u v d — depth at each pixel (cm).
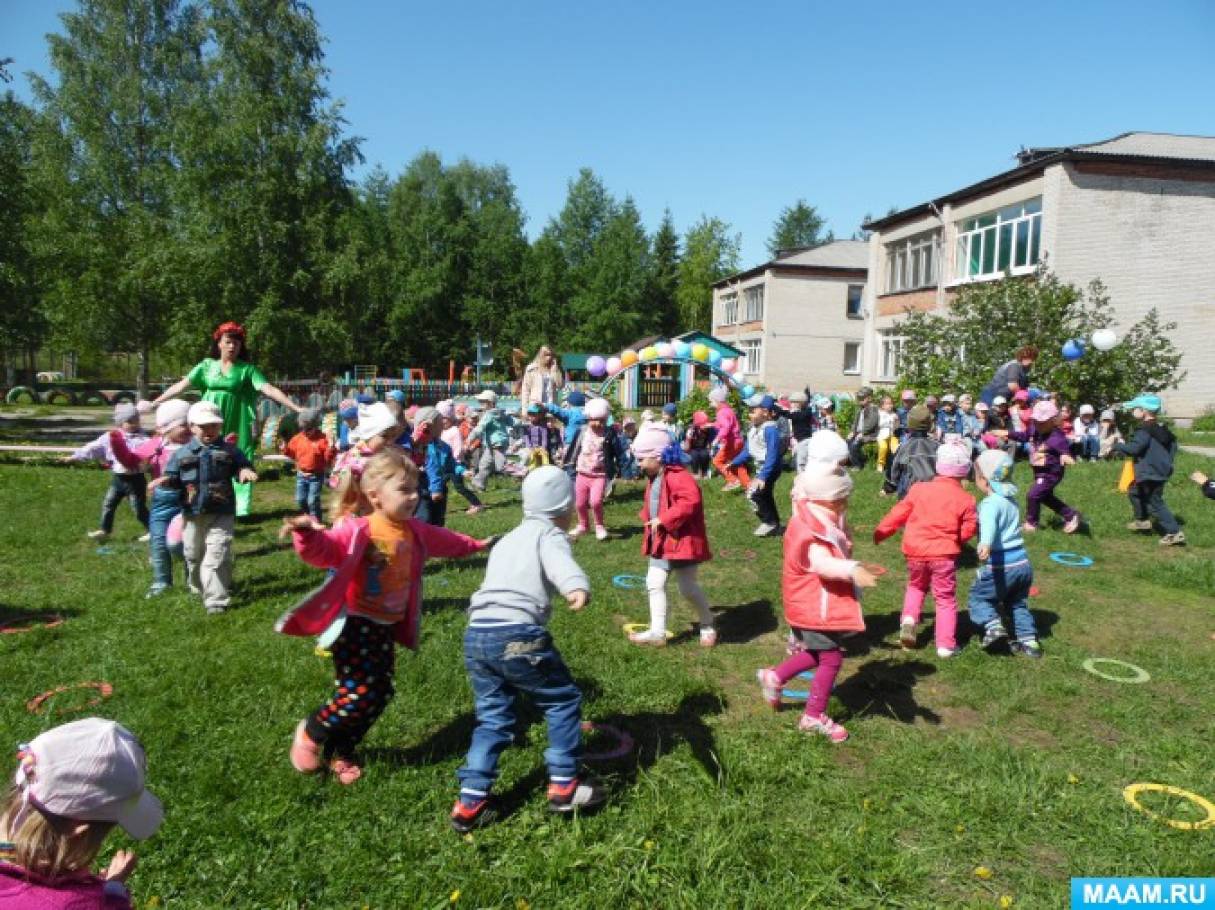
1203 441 2122
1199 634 628
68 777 181
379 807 362
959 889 320
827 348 4638
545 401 1305
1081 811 370
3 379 5266
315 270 3503
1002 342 1850
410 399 3650
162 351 3781
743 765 399
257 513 1117
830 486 448
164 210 3756
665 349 2172
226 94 3475
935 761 417
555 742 355
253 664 517
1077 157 2366
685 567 577
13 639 569
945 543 566
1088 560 836
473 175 7856
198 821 348
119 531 987
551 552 368
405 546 393
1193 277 2477
